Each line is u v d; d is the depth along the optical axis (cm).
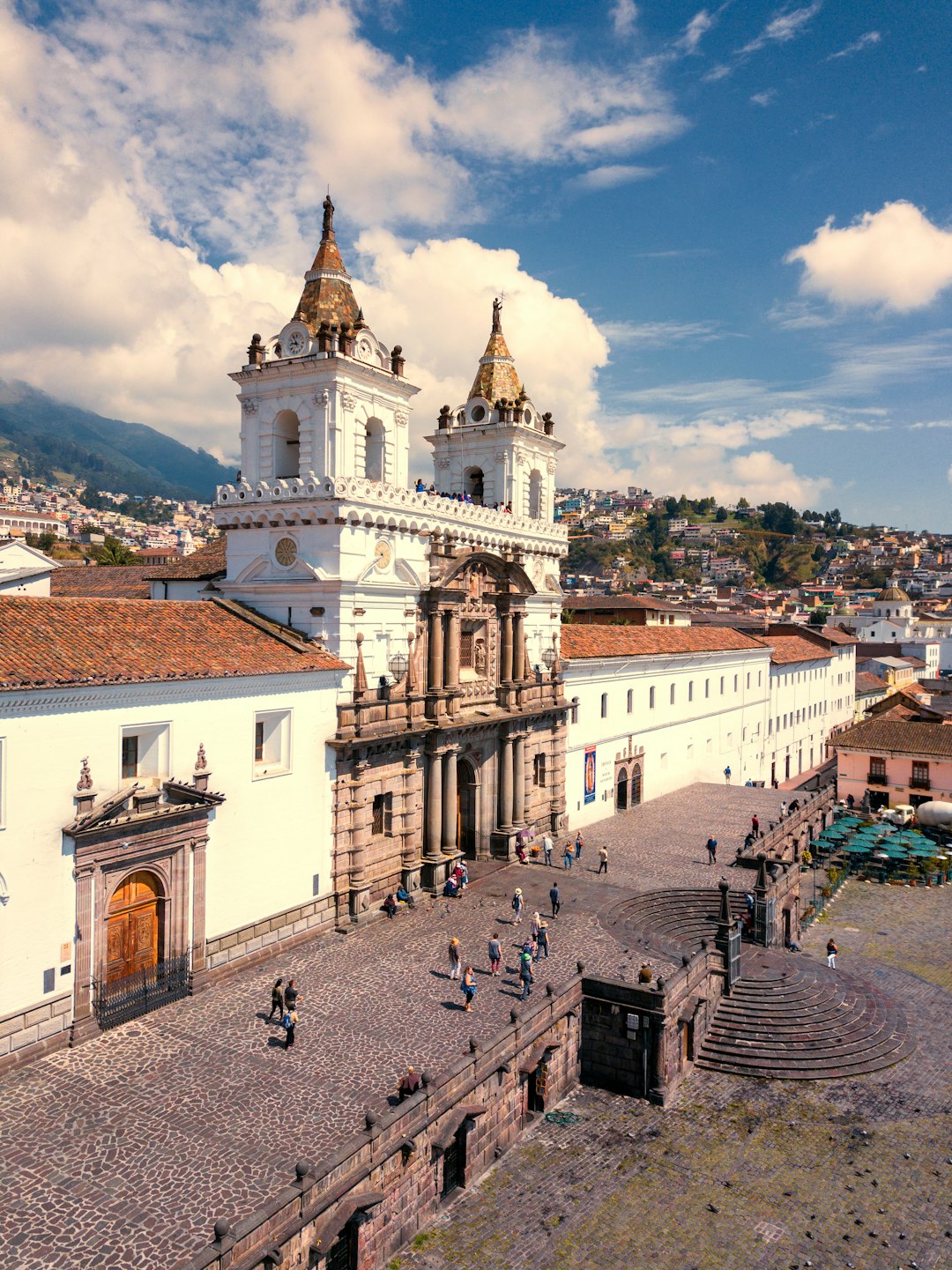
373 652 4106
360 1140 2248
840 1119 3206
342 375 4006
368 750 4028
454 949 3438
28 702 2638
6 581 4328
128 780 3055
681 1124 3147
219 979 3338
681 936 4231
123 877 2969
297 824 3694
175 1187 2142
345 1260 2264
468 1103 2691
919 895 6175
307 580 3994
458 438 5712
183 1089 2577
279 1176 2195
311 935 3781
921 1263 2486
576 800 5953
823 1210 2702
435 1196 2578
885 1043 3750
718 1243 2531
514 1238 2498
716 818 6341
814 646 11194
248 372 4166
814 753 11094
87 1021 2834
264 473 4231
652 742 6981
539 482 5919
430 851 4469
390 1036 2947
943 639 19725
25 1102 2486
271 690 3531
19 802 2631
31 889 2667
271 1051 2817
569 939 3916
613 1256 2456
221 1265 1859
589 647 6222
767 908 4459
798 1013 3828
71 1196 2105
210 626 3659
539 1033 3109
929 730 7919
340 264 4372
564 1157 2912
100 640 3131
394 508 4172
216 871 3316
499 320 5772
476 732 4844
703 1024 3659
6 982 2616
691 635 7881
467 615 4803
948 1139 3108
